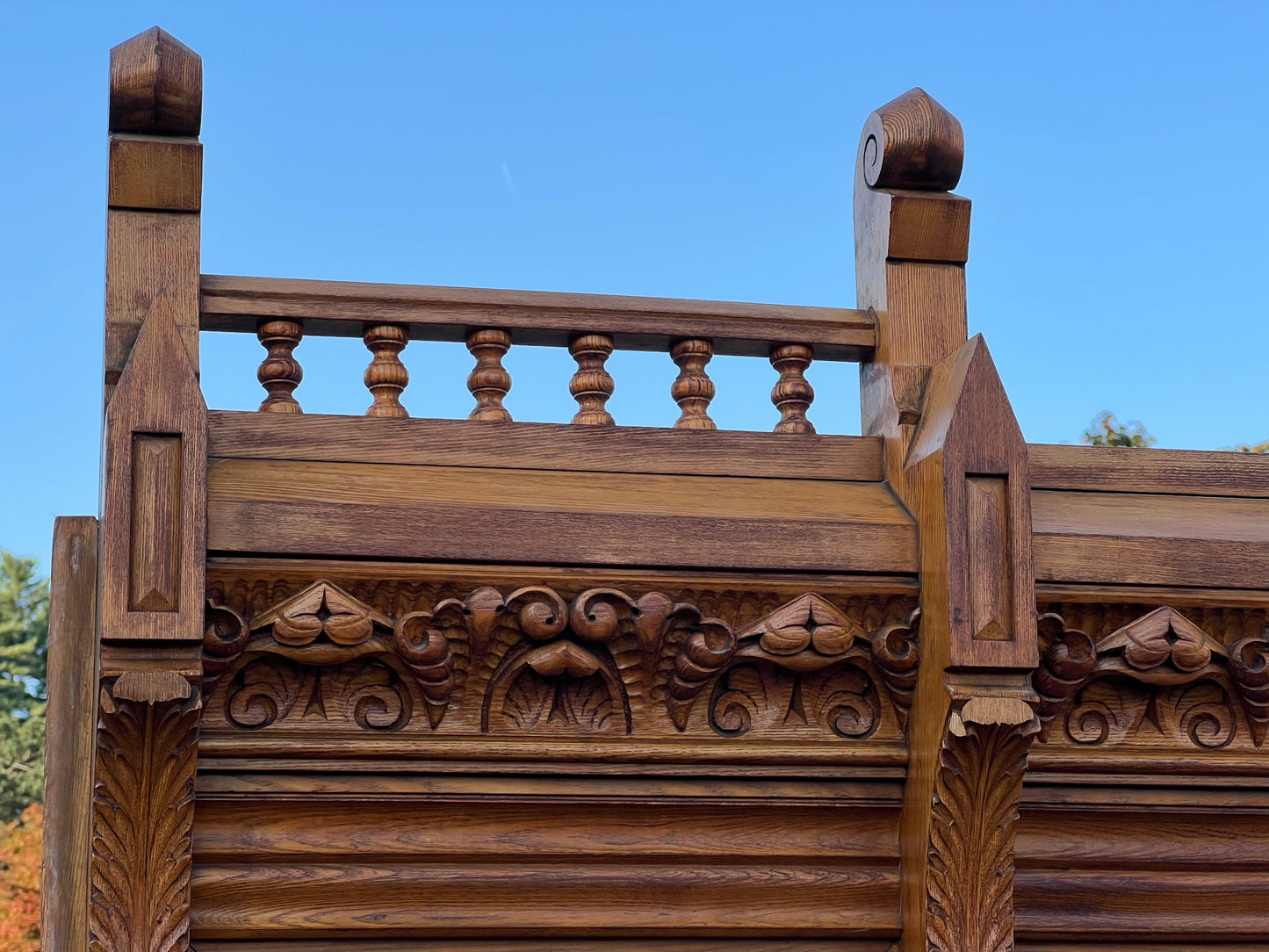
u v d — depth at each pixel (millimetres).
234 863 2795
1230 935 3170
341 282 3088
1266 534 3166
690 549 2887
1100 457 3295
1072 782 3070
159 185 2918
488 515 2830
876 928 2996
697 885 2945
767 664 2949
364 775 2820
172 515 2588
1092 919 3109
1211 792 3143
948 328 3219
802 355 3262
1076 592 2994
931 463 2920
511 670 2846
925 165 3271
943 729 2811
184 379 2643
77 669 3029
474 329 3123
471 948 2902
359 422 3000
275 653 2738
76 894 2918
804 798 2971
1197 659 3025
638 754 2887
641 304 3211
